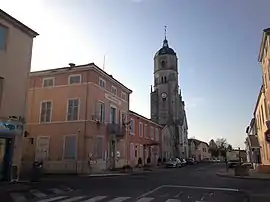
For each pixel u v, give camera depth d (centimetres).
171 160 4800
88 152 2648
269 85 2291
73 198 1064
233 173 2706
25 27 1742
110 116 3142
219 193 1257
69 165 2628
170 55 7794
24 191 1276
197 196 1155
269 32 2128
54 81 2906
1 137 1562
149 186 1522
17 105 1666
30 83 2988
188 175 2544
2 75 1586
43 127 2830
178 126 7256
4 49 1616
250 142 3650
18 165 1647
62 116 2783
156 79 7794
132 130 3866
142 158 4203
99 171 2742
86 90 2750
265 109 2695
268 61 2244
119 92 3419
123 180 1922
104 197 1093
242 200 1062
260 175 2373
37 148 2795
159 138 5272
